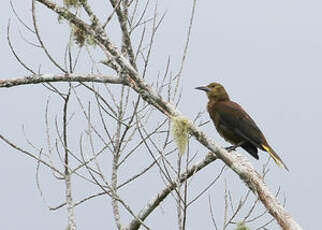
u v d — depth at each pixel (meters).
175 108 10.23
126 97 11.92
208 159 11.54
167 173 9.34
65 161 11.40
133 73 10.34
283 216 9.30
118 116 11.84
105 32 10.38
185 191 9.19
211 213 9.70
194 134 9.92
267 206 9.52
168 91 10.45
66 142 11.52
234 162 9.97
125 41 11.06
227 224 9.59
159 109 10.40
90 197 11.77
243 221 9.43
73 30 10.82
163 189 12.05
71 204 11.43
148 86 10.37
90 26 10.37
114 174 11.92
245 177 9.88
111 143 11.87
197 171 11.77
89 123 11.41
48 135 11.50
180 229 9.16
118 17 10.87
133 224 12.37
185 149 9.82
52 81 10.59
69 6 10.44
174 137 9.84
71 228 11.30
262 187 9.71
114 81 10.48
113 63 10.82
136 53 11.52
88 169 10.71
